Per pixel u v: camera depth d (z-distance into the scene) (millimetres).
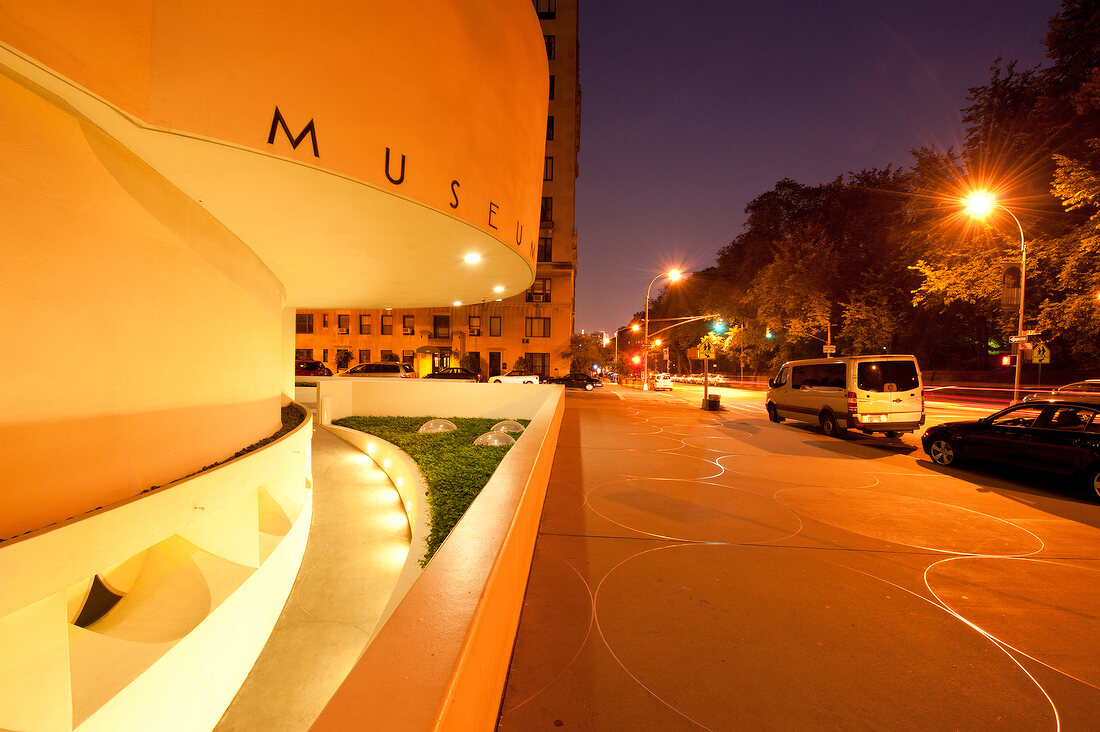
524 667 2730
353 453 13062
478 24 5902
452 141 5480
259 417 6887
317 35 4016
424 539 6000
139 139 3527
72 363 3514
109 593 4625
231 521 5605
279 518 6820
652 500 6324
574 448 10273
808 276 36750
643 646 2986
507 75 6742
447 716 1195
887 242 36562
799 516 5773
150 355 4270
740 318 46281
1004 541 5020
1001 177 22047
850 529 5340
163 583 4840
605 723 2289
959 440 8617
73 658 3578
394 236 6395
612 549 4602
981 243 22016
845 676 2730
